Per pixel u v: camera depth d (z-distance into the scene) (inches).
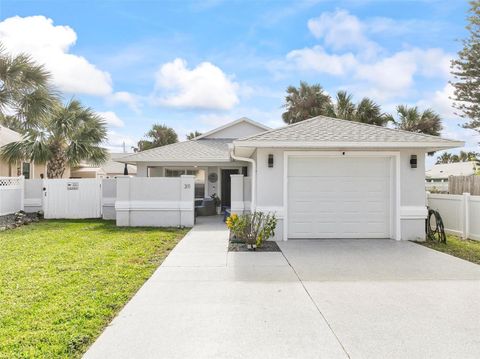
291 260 276.1
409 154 366.6
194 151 668.1
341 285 211.3
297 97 1012.5
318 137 348.2
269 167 364.2
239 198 443.8
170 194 464.4
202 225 481.4
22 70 499.8
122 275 225.3
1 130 630.5
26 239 354.6
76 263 254.4
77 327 148.3
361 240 362.9
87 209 557.0
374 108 821.2
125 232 406.0
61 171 672.4
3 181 504.4
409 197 367.2
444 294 194.7
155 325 154.0
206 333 146.3
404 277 228.7
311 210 373.1
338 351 131.6
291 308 173.8
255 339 140.9
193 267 253.8
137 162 641.0
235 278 226.2
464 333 146.1
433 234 374.9
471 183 545.6
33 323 151.2
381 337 142.6
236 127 770.2
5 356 123.6
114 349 132.6
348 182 373.1
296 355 128.6
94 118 681.6
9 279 214.4
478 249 323.6
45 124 591.5
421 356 127.9
